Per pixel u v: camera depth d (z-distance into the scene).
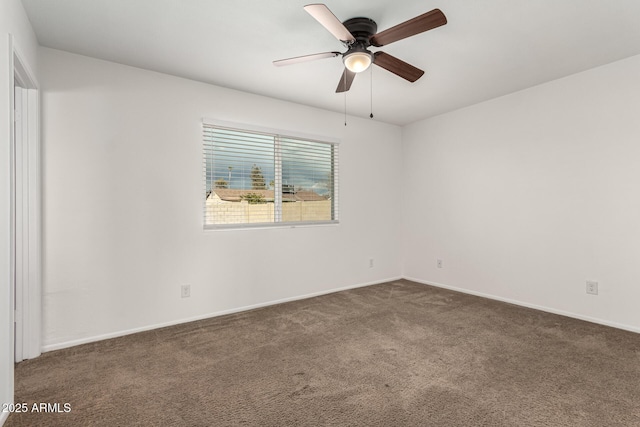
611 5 1.99
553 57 2.70
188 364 2.21
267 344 2.53
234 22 2.15
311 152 3.98
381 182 4.60
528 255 3.42
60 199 2.51
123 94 2.76
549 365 2.16
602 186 2.89
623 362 2.19
